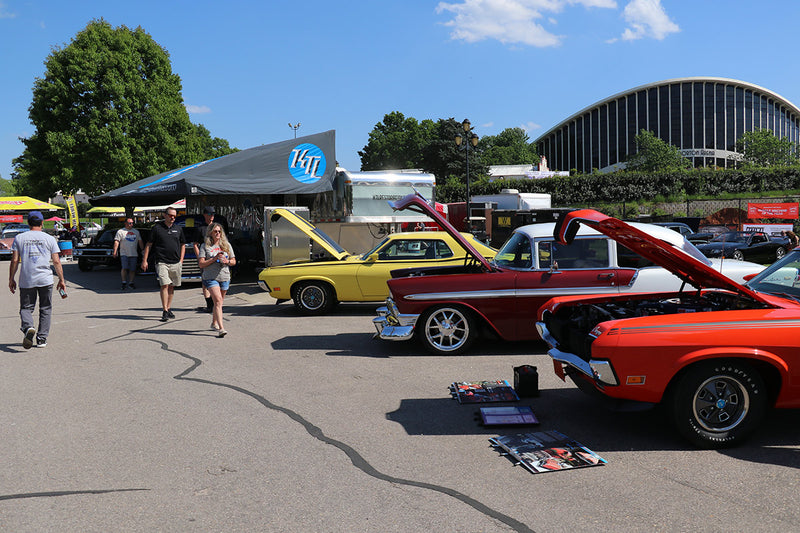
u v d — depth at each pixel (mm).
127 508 3396
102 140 31156
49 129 31469
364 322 9719
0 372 6684
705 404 4176
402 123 95125
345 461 4066
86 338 8703
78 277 19016
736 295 5027
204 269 8625
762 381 4156
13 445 4426
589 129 124688
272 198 18516
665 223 22469
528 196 28531
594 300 5383
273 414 5113
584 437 4480
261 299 12719
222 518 3262
